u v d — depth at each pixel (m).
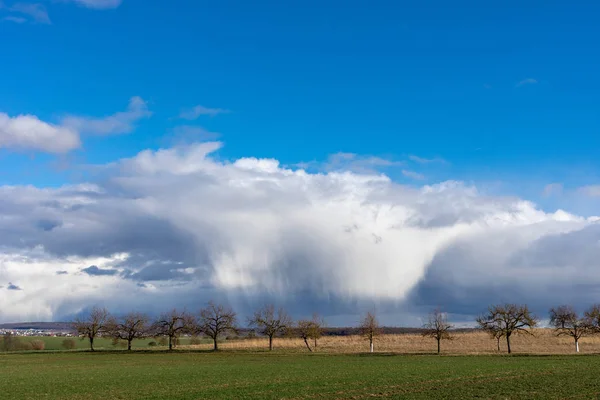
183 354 122.75
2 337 160.12
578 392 45.28
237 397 46.97
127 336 146.12
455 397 44.62
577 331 112.69
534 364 75.06
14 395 51.28
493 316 112.00
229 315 140.25
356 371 69.44
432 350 122.06
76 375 71.19
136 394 50.59
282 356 109.75
